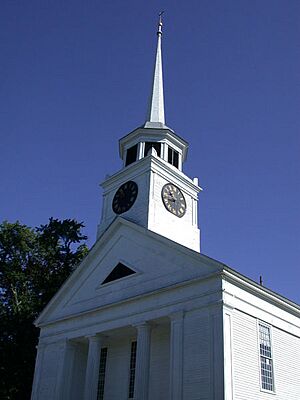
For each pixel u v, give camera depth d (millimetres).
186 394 24312
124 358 31812
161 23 51625
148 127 41688
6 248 48000
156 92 45938
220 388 23000
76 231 51281
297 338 30109
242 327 25734
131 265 31734
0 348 42125
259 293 27625
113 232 34625
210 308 25344
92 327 31875
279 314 29109
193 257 27609
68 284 35812
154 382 28422
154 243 30891
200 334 25141
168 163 39188
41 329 36375
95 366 30547
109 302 31781
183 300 26797
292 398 27500
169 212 37062
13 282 47094
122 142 42406
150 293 28672
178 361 25328
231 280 26062
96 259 34969
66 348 33469
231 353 24188
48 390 33062
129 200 37594
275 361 27266
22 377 42062
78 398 32938
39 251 49094
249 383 24688
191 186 40219
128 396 30219
